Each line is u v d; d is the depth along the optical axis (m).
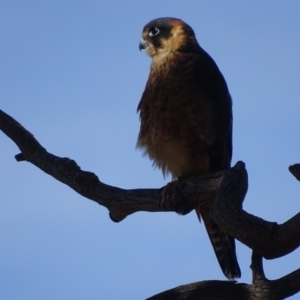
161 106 13.27
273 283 9.87
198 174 13.46
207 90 13.47
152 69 13.88
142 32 14.95
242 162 9.39
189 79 13.38
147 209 11.46
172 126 13.21
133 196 11.44
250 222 8.44
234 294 9.95
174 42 14.41
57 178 11.78
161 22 14.71
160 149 13.41
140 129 13.71
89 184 11.55
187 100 13.18
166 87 13.34
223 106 13.85
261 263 9.93
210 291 9.99
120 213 11.66
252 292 9.88
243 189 9.10
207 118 13.24
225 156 13.75
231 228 8.59
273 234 8.33
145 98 13.56
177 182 11.52
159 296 10.11
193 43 14.47
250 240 8.43
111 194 11.48
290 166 9.12
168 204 11.29
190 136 13.20
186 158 13.29
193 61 13.70
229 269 13.38
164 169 13.69
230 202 8.83
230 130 14.41
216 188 11.07
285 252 8.43
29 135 12.07
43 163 11.85
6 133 12.09
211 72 13.83
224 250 13.38
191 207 11.42
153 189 11.46
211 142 13.26
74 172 11.55
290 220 8.33
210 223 13.20
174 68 13.52
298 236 8.25
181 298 10.03
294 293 9.88
